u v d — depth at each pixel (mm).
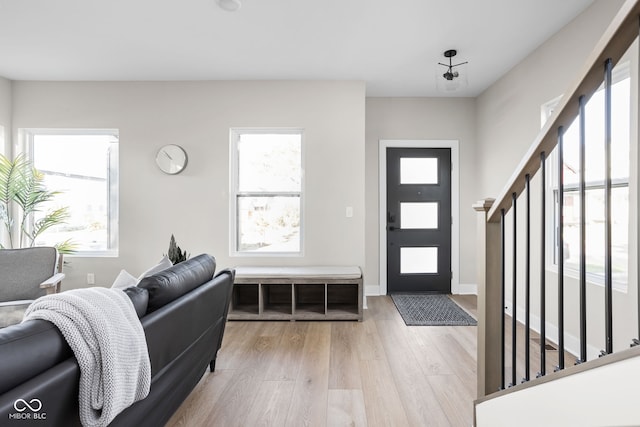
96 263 4039
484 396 1579
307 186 3986
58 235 4156
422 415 1896
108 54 3316
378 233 4633
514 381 1524
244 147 4129
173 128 3994
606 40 923
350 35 2963
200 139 3998
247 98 3975
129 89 3986
